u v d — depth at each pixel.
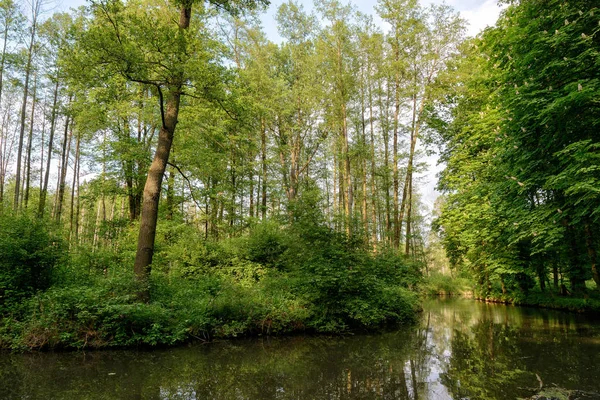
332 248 10.38
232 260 13.35
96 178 16.22
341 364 6.33
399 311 12.16
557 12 7.89
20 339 6.80
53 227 9.38
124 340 7.39
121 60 7.54
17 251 8.00
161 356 6.80
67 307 7.17
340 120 20.06
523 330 10.02
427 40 18.44
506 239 13.51
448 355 6.97
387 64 18.94
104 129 16.00
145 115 13.93
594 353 6.90
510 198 9.93
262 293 10.06
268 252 13.78
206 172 15.85
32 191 26.50
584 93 6.68
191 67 8.00
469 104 17.83
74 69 7.70
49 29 17.73
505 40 9.16
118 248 13.41
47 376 5.43
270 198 21.77
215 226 17.77
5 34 16.12
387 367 6.10
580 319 12.54
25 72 17.50
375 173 21.97
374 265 12.48
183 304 8.75
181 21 9.39
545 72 8.02
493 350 7.34
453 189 18.66
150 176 9.12
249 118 12.19
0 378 5.29
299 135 21.41
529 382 5.05
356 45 19.95
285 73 21.33
